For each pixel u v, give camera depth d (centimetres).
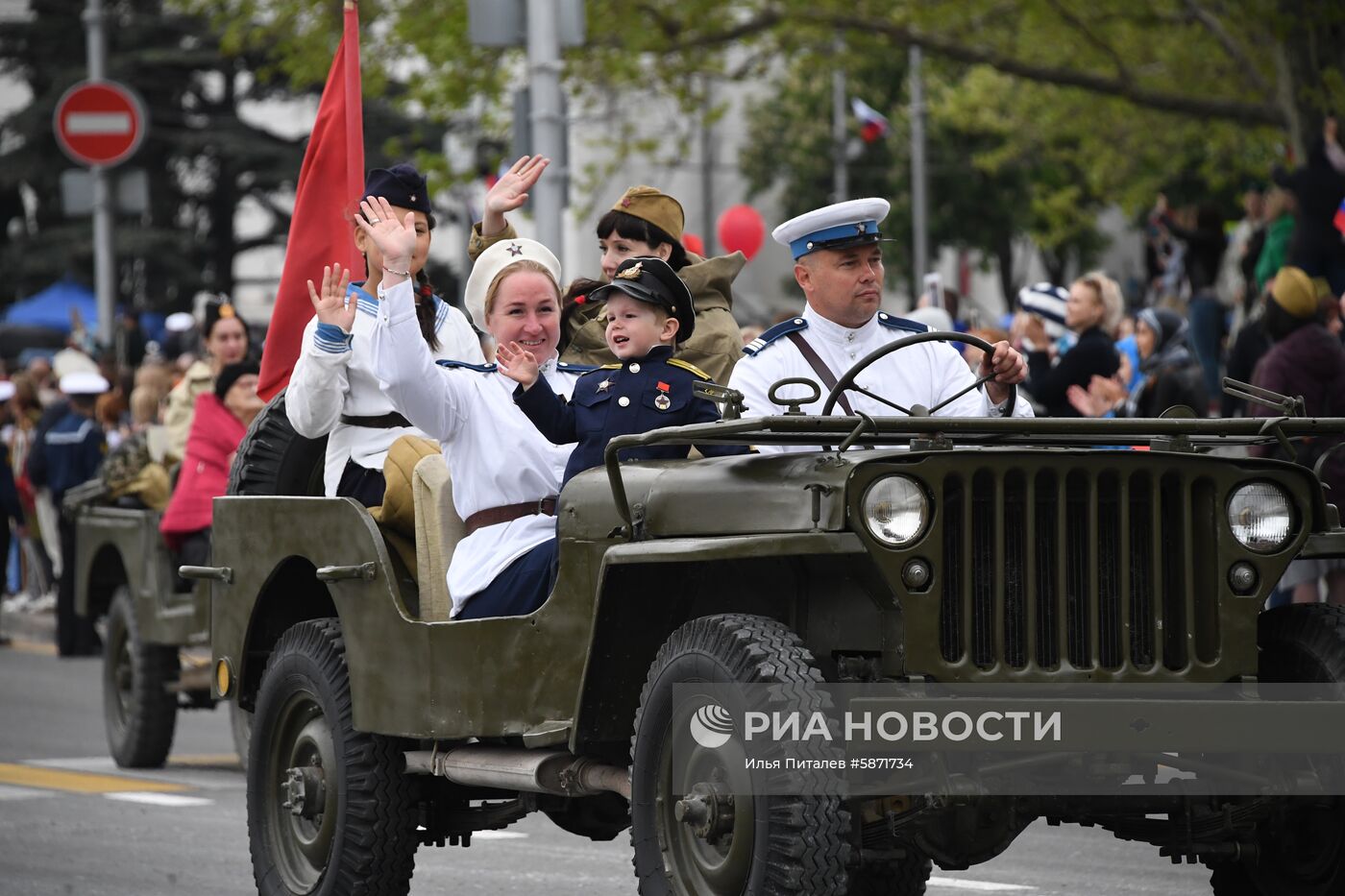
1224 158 6116
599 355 1495
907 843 1076
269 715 1332
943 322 2320
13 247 8288
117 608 2227
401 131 7744
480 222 1440
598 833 1269
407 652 1197
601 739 1082
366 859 1250
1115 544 1002
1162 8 4159
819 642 1039
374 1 4178
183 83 8506
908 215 7712
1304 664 1054
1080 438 1031
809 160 7794
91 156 4172
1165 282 3522
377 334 1198
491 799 1323
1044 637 991
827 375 1241
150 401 3203
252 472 1500
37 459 3484
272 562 1343
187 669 2167
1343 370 1966
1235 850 1082
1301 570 1838
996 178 7631
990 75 5603
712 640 998
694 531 1028
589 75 4175
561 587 1106
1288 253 2462
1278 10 3319
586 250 6662
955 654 978
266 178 8381
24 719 2595
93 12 4659
